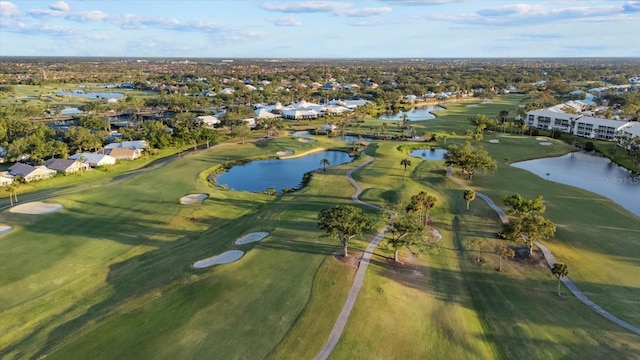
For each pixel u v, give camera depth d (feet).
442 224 230.68
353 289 150.92
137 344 124.16
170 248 206.28
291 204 266.57
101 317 141.90
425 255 189.78
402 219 188.03
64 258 193.06
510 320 144.56
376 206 259.19
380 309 141.90
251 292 149.89
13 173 335.67
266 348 122.11
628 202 295.07
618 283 170.50
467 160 325.42
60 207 254.27
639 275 177.58
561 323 143.13
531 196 282.77
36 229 222.89
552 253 194.08
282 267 168.35
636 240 214.07
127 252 202.90
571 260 188.65
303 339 125.70
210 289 152.56
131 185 301.43
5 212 244.63
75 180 338.13
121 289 165.07
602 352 127.95
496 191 291.99
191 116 595.06
